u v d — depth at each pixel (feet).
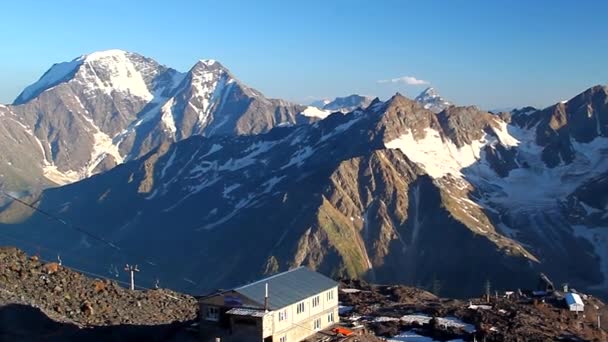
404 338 295.07
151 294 296.71
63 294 258.78
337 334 249.75
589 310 412.36
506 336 307.58
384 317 334.85
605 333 370.53
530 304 393.91
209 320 231.50
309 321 245.65
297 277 259.39
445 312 350.43
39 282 260.01
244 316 222.89
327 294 257.55
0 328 210.38
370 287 436.76
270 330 224.33
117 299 276.62
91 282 278.87
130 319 257.34
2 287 242.58
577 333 347.56
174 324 248.11
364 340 253.24
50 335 213.05
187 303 300.40
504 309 374.43
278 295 236.84
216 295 231.30
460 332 306.35
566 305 404.98
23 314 223.92
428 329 311.06
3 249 274.16
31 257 278.26
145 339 228.63
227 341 226.17
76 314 246.47
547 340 314.55
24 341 204.54
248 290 234.17
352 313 343.46
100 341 217.56
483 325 319.68
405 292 418.72
